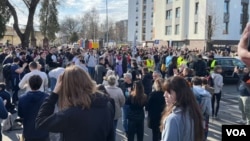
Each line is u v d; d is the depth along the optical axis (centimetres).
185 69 968
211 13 4825
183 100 336
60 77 308
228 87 1944
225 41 4931
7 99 844
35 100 539
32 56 2017
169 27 6084
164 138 328
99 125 297
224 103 1424
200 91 728
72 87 296
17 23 3216
